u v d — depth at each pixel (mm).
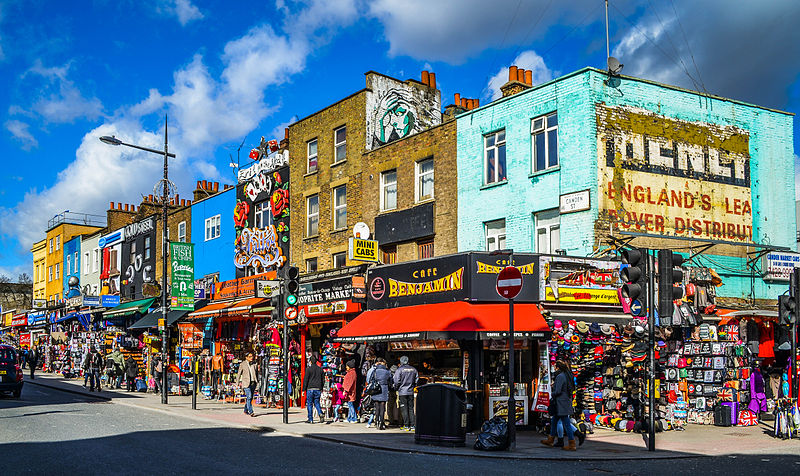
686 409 19078
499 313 18094
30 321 57000
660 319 14195
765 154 23750
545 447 14570
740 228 22766
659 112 21547
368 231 24562
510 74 24891
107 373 35688
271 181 31922
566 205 20328
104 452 12984
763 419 19750
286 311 19156
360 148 27281
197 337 31578
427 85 30219
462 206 23266
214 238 36625
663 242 21031
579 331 17891
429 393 14734
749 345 19938
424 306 19797
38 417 19781
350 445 14961
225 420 19703
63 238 58062
